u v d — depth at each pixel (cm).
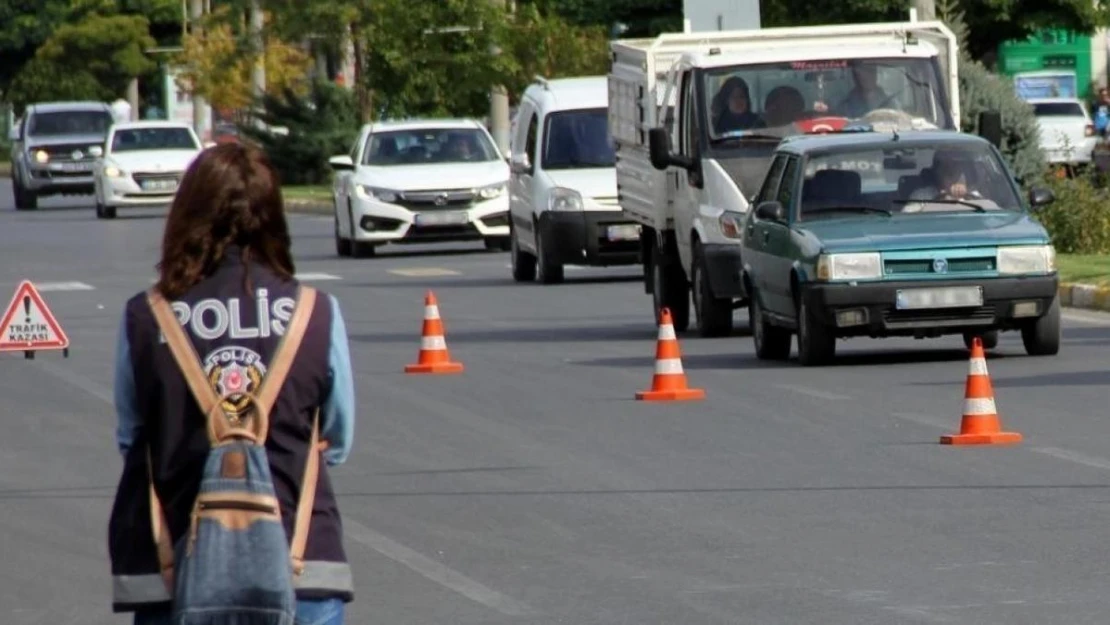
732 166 6756
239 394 1678
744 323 7400
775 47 7062
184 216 1723
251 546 1634
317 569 1691
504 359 6247
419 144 11475
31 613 3072
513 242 9725
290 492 1689
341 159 11444
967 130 10275
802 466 4131
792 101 6888
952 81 7262
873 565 3209
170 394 1680
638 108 7538
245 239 1731
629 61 7781
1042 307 5647
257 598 1630
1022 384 5216
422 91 16175
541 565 3291
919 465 4097
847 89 6938
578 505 3794
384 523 3669
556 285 9281
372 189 11112
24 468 4416
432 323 5950
